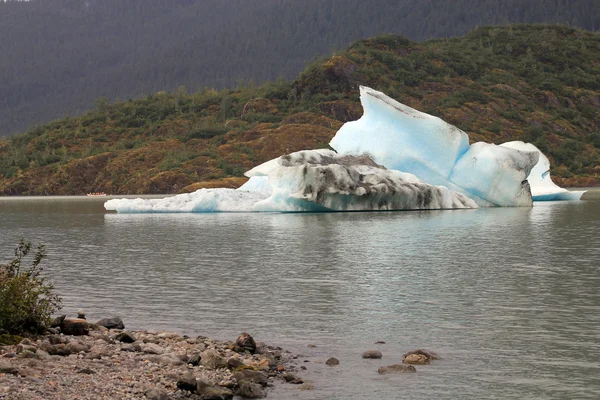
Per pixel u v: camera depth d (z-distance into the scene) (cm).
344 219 5041
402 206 5778
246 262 2995
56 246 3759
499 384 1401
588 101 19588
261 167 6706
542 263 2884
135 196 11700
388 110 6203
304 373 1462
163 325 1881
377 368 1498
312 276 2602
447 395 1342
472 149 6353
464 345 1669
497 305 2088
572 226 4481
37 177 14338
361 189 5466
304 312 2014
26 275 1680
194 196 6275
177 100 19388
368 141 6250
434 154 6169
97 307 2111
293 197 5503
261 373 1403
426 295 2238
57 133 17525
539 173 8238
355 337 1744
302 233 4097
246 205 5988
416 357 1540
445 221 4847
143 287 2433
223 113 18188
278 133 14662
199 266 2909
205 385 1305
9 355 1395
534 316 1948
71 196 12812
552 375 1454
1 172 14975
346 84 18225
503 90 18838
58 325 1694
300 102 17838
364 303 2127
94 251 3491
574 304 2094
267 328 1838
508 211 5894
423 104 17538
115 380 1310
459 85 18875
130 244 3766
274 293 2292
